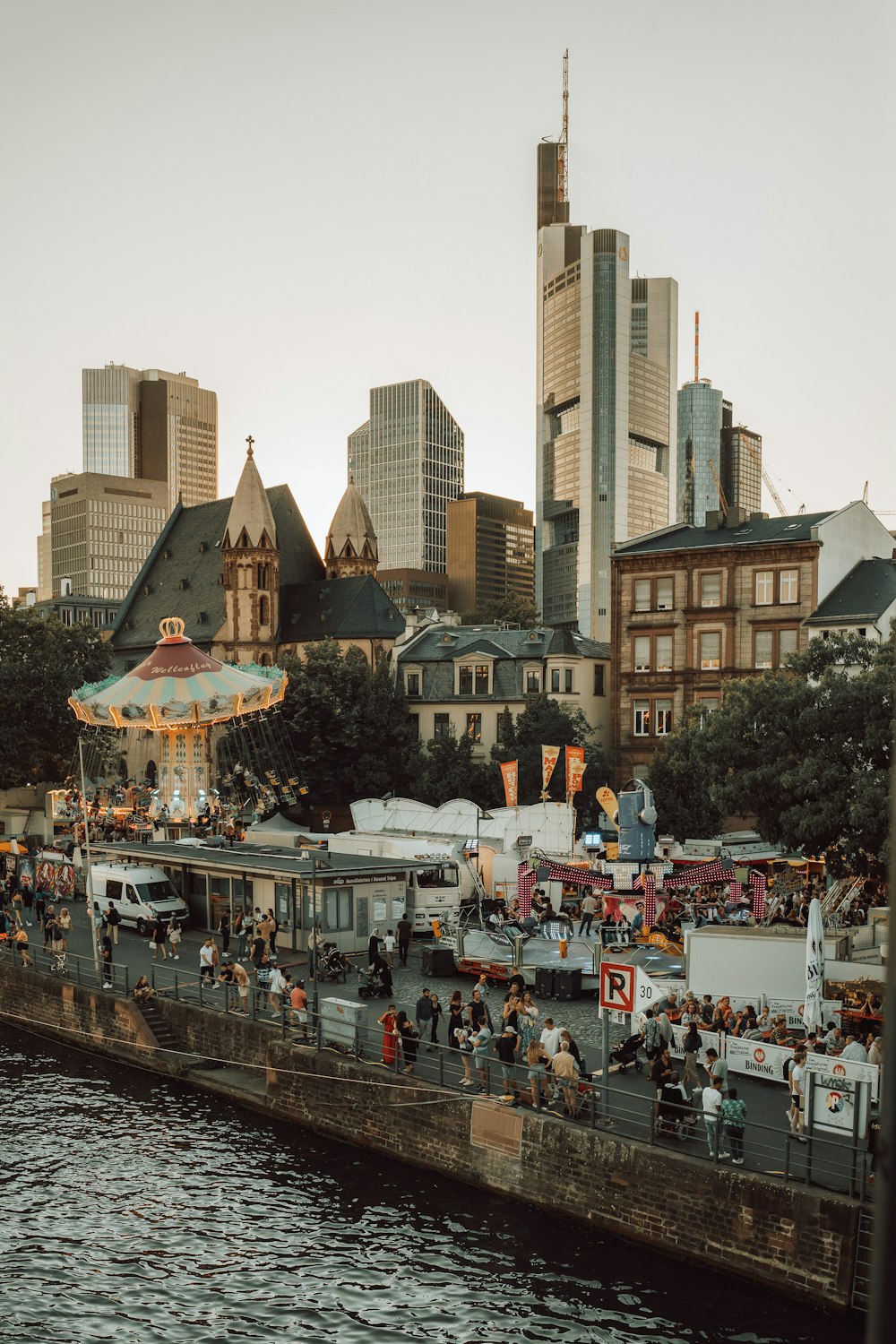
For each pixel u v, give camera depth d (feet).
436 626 359.25
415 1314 73.77
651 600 280.92
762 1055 95.09
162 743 232.94
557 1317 72.02
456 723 323.57
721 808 146.41
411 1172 95.76
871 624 247.29
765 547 264.72
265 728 283.79
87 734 294.25
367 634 346.33
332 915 150.82
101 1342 72.28
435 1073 99.96
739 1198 74.38
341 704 302.86
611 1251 79.56
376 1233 84.64
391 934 154.10
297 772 296.10
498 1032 110.52
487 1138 90.94
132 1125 109.50
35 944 161.07
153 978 134.51
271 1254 82.69
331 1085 104.94
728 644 270.05
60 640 301.84
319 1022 110.22
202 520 408.87
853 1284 69.10
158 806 219.61
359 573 414.62
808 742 138.62
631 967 83.82
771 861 183.32
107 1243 85.05
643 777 276.21
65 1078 125.29
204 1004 127.24
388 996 126.82
